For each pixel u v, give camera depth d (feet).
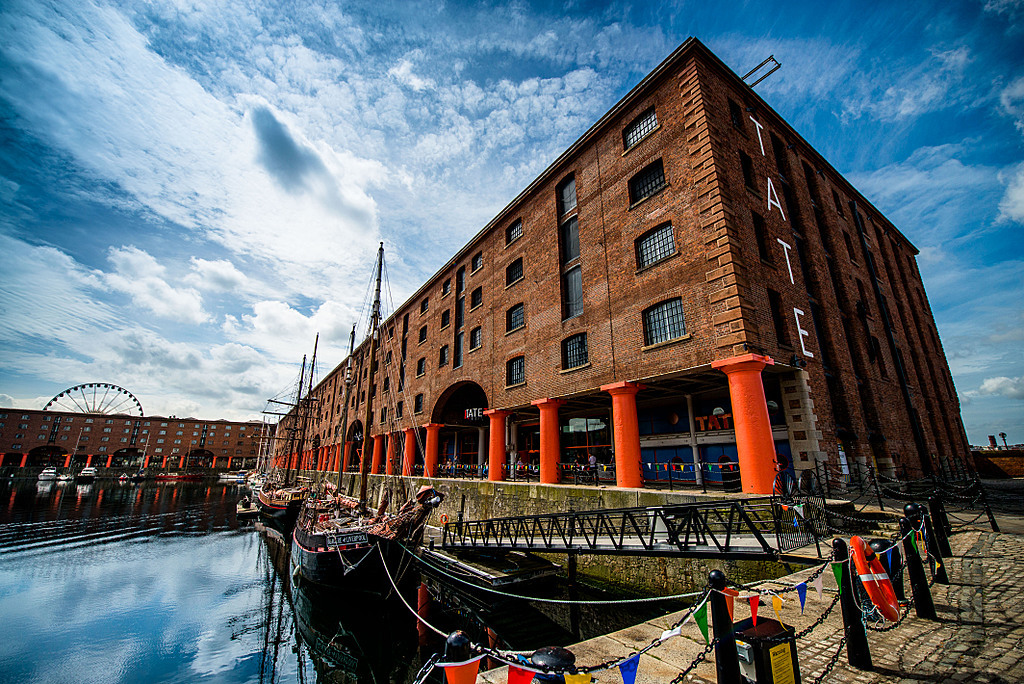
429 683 23.35
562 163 68.74
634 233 54.29
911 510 21.16
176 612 52.70
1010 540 30.58
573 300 63.87
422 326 111.55
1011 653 14.34
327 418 200.23
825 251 65.98
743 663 10.55
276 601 56.95
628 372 51.37
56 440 345.51
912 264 103.14
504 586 40.91
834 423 50.34
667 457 61.16
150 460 378.73
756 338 42.19
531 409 74.02
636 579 36.94
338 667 37.47
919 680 13.10
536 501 56.24
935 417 82.58
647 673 14.61
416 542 48.47
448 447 115.24
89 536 102.12
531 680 9.64
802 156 68.64
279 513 113.80
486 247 88.02
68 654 41.14
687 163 49.42
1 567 73.31
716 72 54.29
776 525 27.71
